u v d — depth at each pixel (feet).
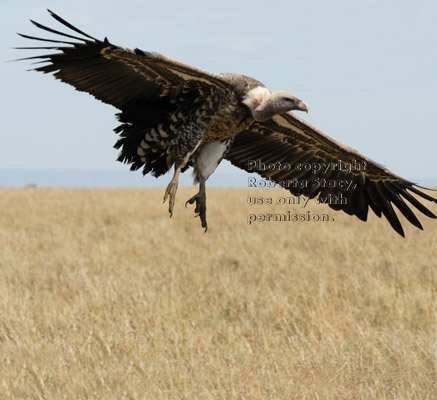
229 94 39.37
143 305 49.98
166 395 35.94
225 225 98.02
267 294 53.67
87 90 37.22
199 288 55.88
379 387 37.22
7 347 42.39
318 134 46.39
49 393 36.27
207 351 41.50
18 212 119.14
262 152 48.47
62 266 65.36
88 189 187.93
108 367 39.55
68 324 46.70
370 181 48.44
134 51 35.06
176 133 39.70
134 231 90.43
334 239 78.74
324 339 43.88
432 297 54.13
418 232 87.35
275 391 35.73
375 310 51.03
